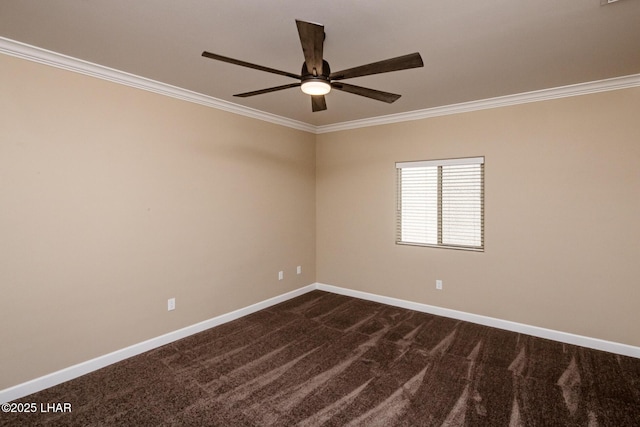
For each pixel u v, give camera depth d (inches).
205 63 102.4
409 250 164.6
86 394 93.1
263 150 164.7
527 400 90.2
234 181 150.9
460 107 145.3
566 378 100.9
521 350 119.6
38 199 94.6
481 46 89.9
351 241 185.0
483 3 69.7
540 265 131.0
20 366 91.7
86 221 104.3
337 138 189.0
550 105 127.5
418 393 93.7
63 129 99.1
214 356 116.0
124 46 90.9
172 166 127.2
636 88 112.7
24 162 91.9
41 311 95.4
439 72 108.3
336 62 99.3
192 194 134.1
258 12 73.4
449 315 152.9
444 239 156.3
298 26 57.2
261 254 164.9
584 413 84.7
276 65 104.0
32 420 82.1
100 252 107.7
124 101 112.9
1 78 88.0
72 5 70.4
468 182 148.9
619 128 115.8
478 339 129.1
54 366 98.0
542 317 130.9
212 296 142.4
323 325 144.3
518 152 134.4
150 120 120.1
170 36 85.2
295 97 136.7
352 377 102.3
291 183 181.8
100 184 107.4
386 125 170.1
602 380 99.7
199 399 91.0
